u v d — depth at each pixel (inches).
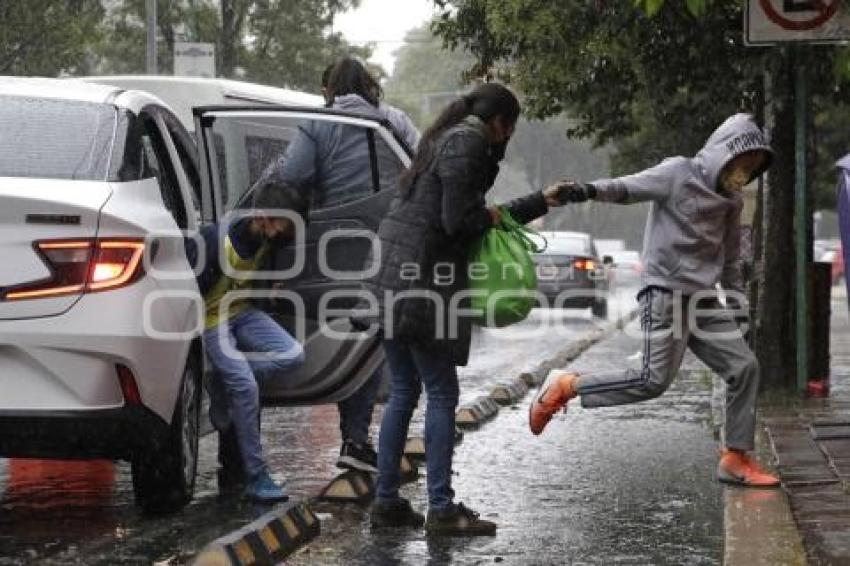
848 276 380.8
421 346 268.4
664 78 549.3
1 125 284.0
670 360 309.6
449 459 276.2
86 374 258.5
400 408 280.7
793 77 482.9
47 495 322.0
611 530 282.4
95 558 257.1
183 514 299.3
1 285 256.4
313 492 327.6
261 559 248.8
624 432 426.9
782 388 492.7
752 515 285.3
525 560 255.8
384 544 268.7
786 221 490.0
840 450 367.2
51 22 1171.9
